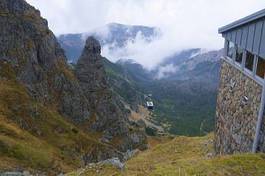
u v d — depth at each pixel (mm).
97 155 88875
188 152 40000
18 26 107062
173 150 42531
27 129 79062
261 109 22312
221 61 34375
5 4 107625
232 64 30188
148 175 22453
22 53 104312
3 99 82500
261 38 23297
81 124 119938
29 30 111688
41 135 80750
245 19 25875
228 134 29734
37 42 113312
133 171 26766
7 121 74250
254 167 20906
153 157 41188
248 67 26250
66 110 114875
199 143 42656
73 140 87312
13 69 98375
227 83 31375
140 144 141875
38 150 60062
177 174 20906
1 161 48781
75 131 91625
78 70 141625
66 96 116438
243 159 21859
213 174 20141
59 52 130000
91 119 125188
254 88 24188
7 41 101562
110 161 28656
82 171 28281
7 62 98500
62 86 117062
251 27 25578
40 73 108688
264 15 22156
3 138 54625
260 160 21672
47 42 118688
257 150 23047
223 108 32000
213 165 21562
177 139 47156
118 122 134875
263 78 22750
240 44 28188
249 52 26141
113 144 125438
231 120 29125
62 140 83812
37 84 105500
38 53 113062
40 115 86500
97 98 136000
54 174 54562
